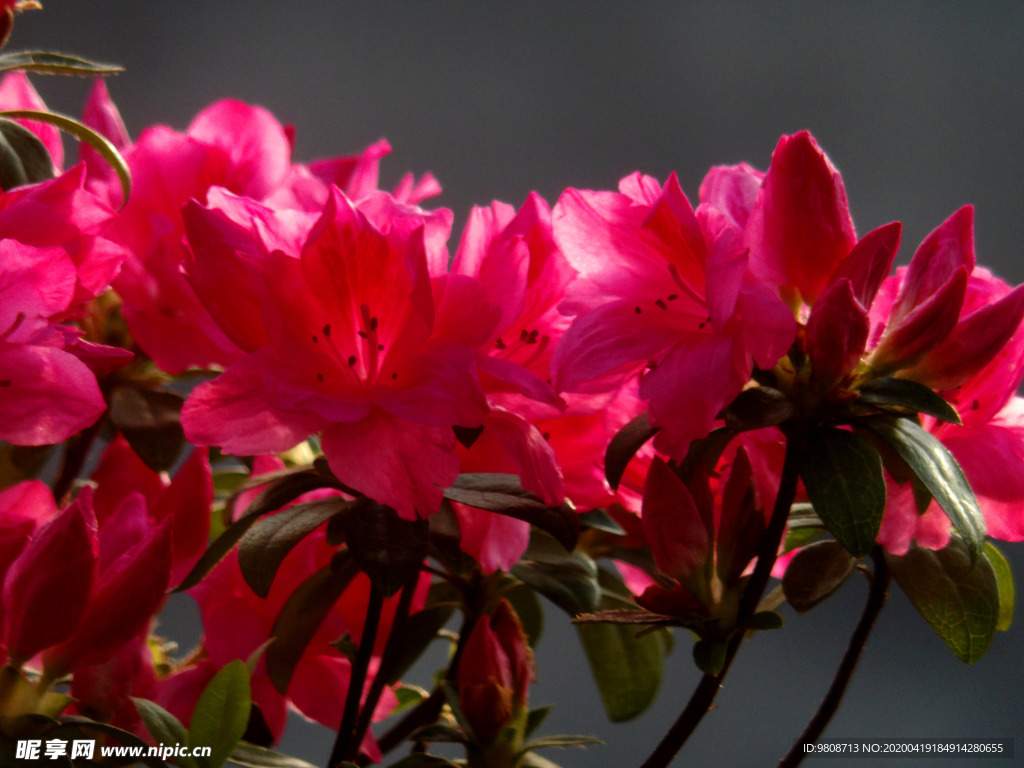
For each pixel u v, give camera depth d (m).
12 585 0.97
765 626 0.98
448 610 1.05
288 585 1.03
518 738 1.02
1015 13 2.99
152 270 1.04
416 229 0.96
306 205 1.01
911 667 2.48
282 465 1.04
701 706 0.99
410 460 0.97
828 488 0.97
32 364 0.97
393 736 1.05
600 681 1.09
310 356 0.98
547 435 1.02
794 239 0.98
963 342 0.98
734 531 0.99
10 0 1.03
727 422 0.97
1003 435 1.00
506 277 0.98
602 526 1.03
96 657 0.98
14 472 1.05
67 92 3.01
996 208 2.98
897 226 0.97
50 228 0.99
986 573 1.01
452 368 0.97
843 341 0.97
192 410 0.97
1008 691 2.45
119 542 0.99
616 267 1.00
